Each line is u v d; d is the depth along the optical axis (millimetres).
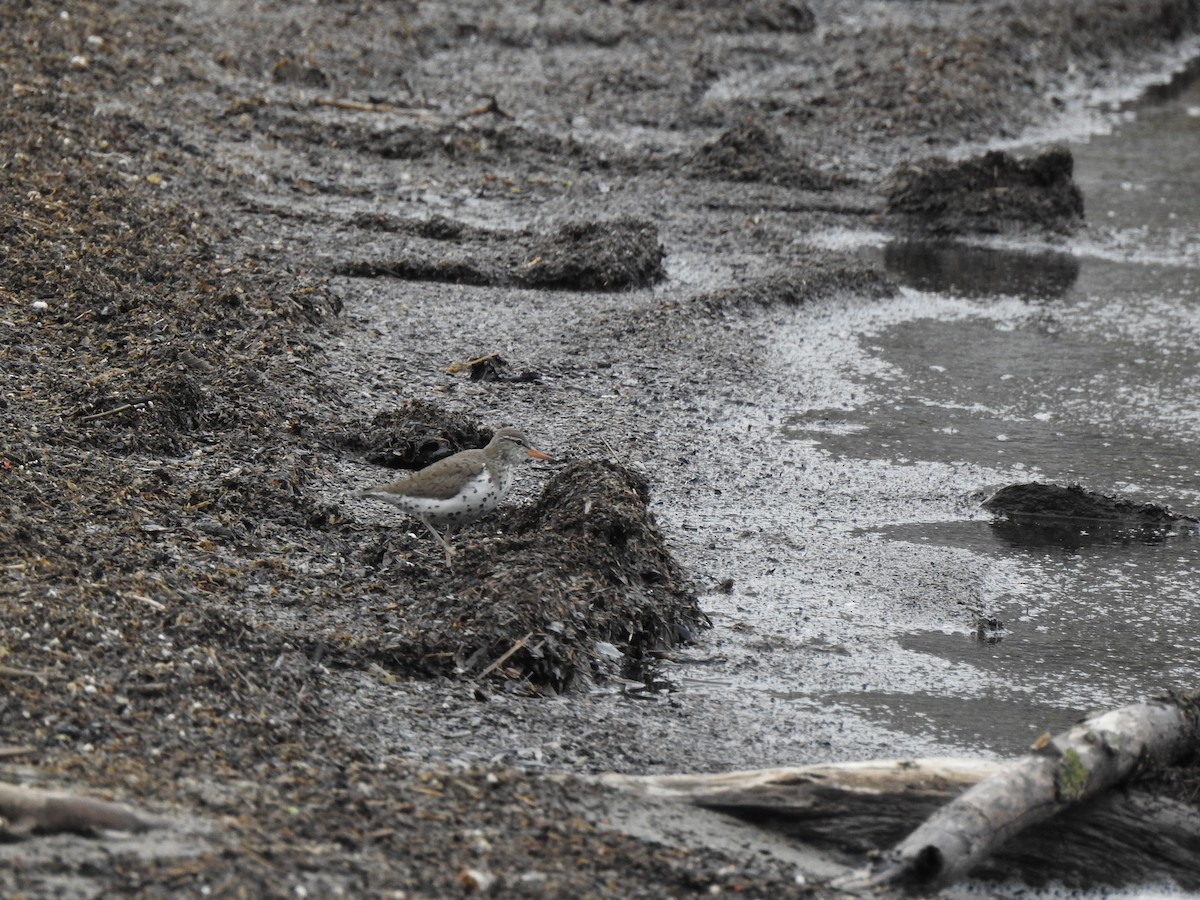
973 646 30719
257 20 79938
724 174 67000
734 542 34750
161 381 34875
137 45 69438
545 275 51250
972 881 22766
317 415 37531
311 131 64750
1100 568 34688
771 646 30062
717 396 43688
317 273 48438
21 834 18031
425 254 51844
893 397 45219
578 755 24734
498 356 42781
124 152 55469
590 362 44562
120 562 26734
